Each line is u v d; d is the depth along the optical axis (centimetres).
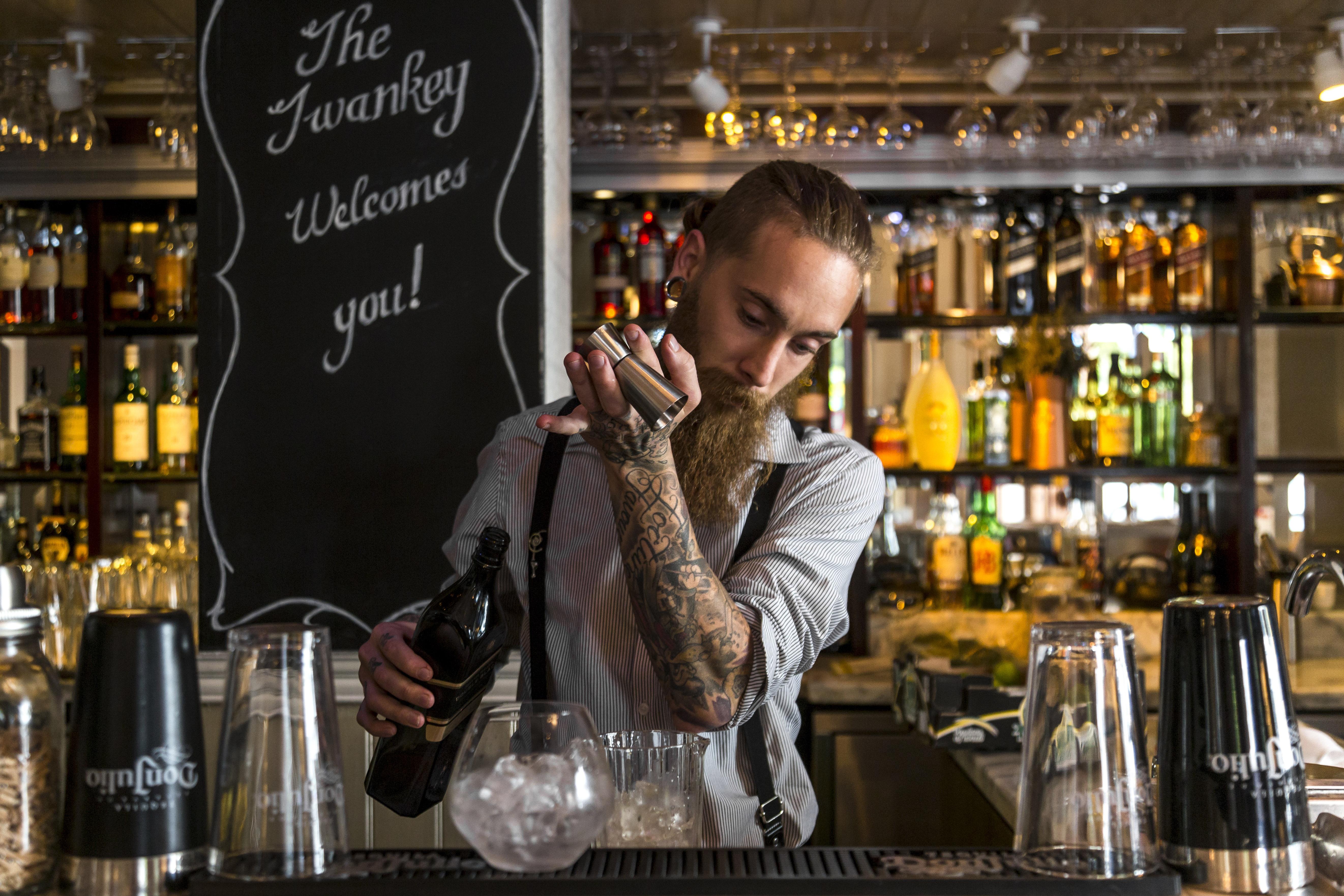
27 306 354
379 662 114
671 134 319
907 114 323
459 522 154
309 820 84
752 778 130
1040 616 275
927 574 364
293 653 85
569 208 245
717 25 312
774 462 135
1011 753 212
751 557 127
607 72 321
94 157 341
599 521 135
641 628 108
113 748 84
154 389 372
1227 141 325
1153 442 361
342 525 209
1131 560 366
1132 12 315
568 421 99
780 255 120
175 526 359
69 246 357
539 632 135
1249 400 345
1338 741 162
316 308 211
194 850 87
